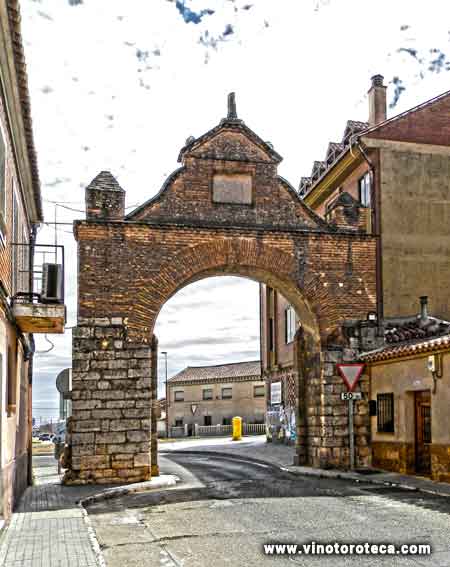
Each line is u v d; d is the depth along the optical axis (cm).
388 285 2245
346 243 2025
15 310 1332
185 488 1669
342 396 1944
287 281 1970
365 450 1958
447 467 1580
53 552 932
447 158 2392
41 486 1738
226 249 1927
